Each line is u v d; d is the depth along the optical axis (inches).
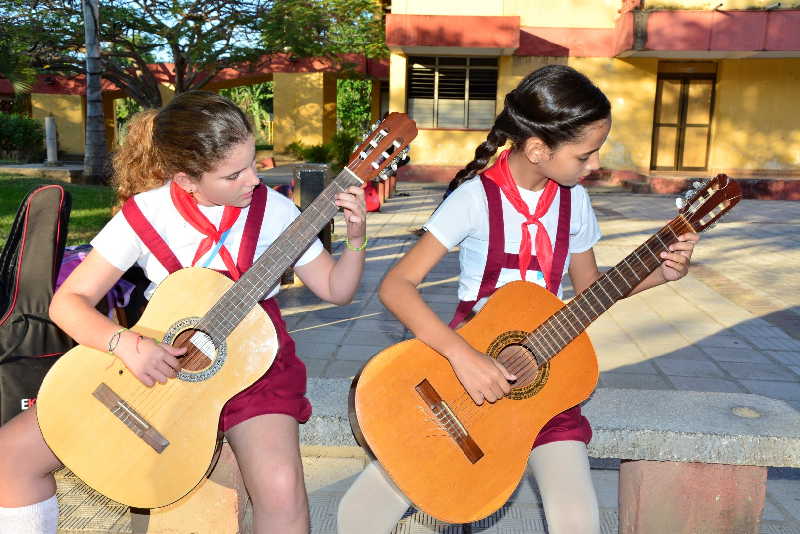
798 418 97.6
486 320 81.7
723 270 340.5
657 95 798.5
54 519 82.4
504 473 79.0
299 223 80.6
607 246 393.7
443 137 783.7
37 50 812.0
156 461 77.7
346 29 844.0
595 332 232.1
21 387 100.0
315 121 1002.1
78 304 78.0
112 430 78.0
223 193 77.0
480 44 712.4
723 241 428.1
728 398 105.4
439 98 780.6
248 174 76.5
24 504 79.8
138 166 85.4
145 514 98.7
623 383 185.8
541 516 120.3
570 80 74.6
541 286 83.0
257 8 824.3
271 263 80.4
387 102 1069.1
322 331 223.0
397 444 78.1
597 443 93.1
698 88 793.6
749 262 363.3
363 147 80.8
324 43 835.4
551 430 81.1
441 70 775.1
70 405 78.0
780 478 137.6
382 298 81.5
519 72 770.2
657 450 92.8
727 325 243.4
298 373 83.7
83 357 79.3
